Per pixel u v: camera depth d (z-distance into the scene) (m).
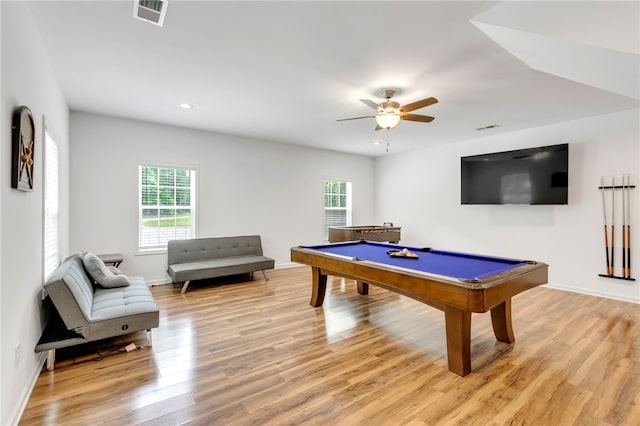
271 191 5.98
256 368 2.32
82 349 2.61
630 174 3.96
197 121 4.59
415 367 2.35
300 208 6.40
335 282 4.97
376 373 2.26
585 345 2.71
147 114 4.25
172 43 2.43
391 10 2.00
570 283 4.49
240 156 5.57
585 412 1.82
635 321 3.28
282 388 2.07
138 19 2.12
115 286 3.21
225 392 2.02
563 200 4.45
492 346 2.70
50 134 2.77
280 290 4.49
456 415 1.80
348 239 5.96
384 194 7.47
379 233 6.23
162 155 4.78
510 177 5.02
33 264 2.18
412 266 2.73
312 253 3.52
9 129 1.69
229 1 1.91
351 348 2.66
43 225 2.48
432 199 6.39
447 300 2.10
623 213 4.02
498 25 2.00
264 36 2.32
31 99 2.11
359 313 3.53
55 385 2.08
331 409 1.85
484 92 3.36
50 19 2.12
